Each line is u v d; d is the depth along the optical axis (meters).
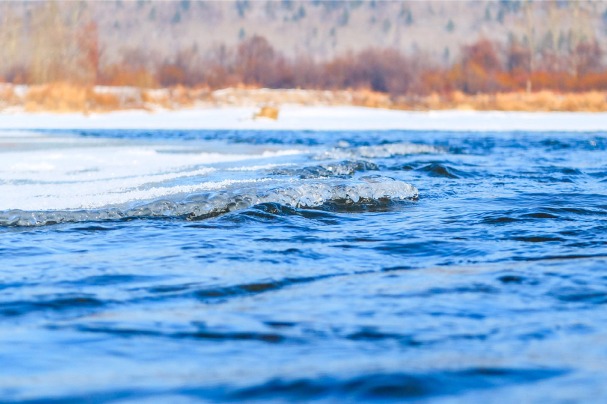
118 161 22.91
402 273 8.31
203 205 12.91
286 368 4.90
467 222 12.13
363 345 5.50
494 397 4.32
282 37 199.50
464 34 189.38
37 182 16.94
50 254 9.59
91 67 88.19
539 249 9.81
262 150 29.61
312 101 89.81
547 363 4.96
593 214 12.97
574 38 119.94
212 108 83.50
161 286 7.71
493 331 5.86
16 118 64.94
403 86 102.44
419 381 4.59
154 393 4.42
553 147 34.12
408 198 14.95
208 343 5.57
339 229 11.54
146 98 81.50
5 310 6.72
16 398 4.33
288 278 8.08
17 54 107.06
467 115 73.31
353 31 199.38
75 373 4.82
